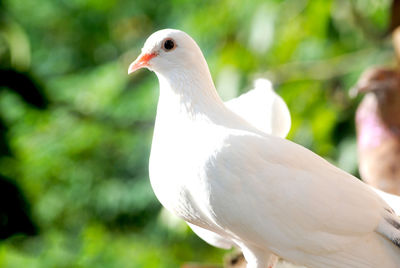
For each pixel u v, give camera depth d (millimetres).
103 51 20203
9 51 8922
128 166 16297
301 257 5457
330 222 5406
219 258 14484
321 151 11906
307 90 12000
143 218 16062
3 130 9070
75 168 16766
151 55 5777
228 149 5395
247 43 12008
